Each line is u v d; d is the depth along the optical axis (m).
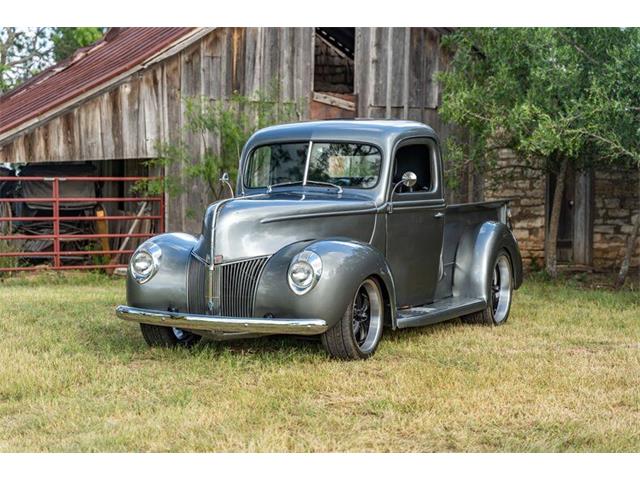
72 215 16.30
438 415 5.29
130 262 6.98
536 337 7.93
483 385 5.96
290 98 14.86
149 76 14.20
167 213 14.39
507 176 14.12
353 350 6.65
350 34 18.56
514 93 12.33
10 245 14.82
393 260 7.54
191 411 5.30
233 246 6.62
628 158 12.07
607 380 6.14
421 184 7.97
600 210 14.85
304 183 7.66
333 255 6.50
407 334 7.95
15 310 9.35
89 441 4.76
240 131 14.14
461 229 8.57
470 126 13.34
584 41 11.87
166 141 14.30
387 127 7.64
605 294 11.25
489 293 8.44
